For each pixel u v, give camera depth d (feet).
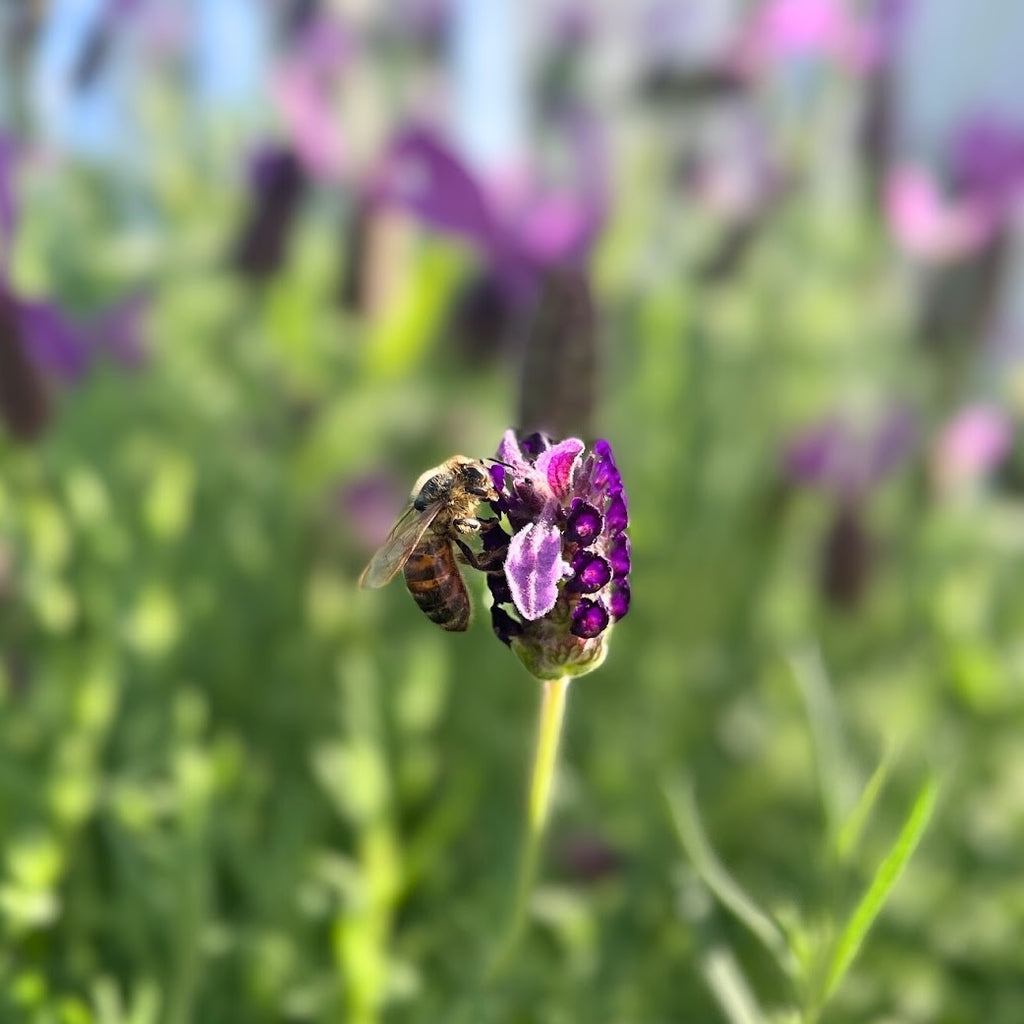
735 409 0.48
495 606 0.22
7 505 0.37
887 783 0.41
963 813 0.42
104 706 0.33
